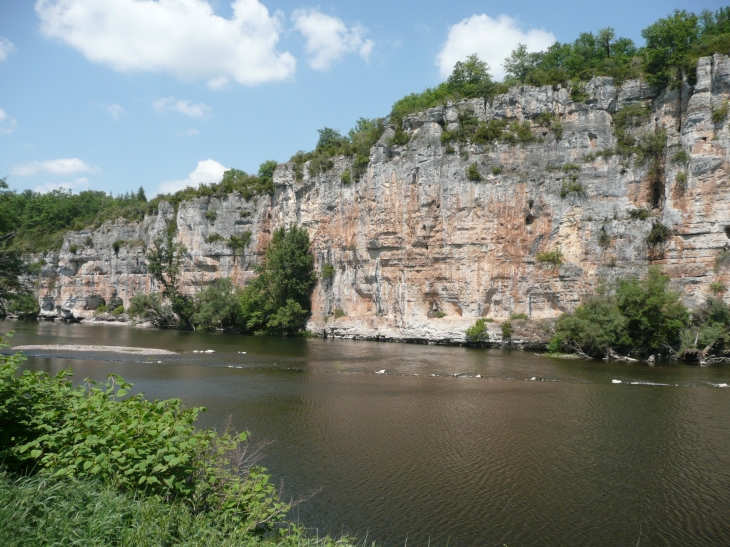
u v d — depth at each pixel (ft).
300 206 258.37
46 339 200.23
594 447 71.31
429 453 67.97
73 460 34.83
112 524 30.86
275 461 64.13
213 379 116.88
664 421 84.28
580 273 183.42
